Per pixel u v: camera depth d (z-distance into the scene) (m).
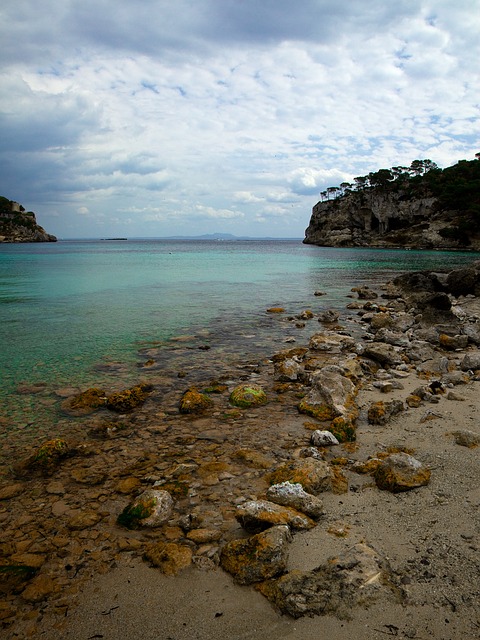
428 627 3.38
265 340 14.89
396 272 45.72
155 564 4.28
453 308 20.05
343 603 3.61
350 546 4.39
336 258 72.62
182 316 19.50
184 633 3.46
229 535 4.75
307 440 7.24
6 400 9.24
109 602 3.82
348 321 18.61
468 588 3.73
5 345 14.01
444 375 10.29
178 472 6.17
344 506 5.16
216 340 14.84
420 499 5.19
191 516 5.03
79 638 3.45
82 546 4.62
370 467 6.05
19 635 3.49
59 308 21.56
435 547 4.30
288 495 5.08
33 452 6.93
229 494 5.60
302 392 9.66
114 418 8.30
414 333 16.00
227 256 83.25
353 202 140.75
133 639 3.42
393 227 130.12
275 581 3.89
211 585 3.98
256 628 3.48
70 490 5.79
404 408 8.31
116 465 6.48
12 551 4.55
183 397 9.05
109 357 12.65
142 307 22.08
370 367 11.40
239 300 24.95
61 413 8.55
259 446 7.03
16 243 180.38
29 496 5.65
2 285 32.12
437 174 127.44
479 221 96.88
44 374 11.05
